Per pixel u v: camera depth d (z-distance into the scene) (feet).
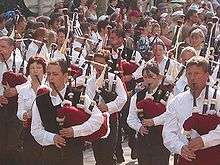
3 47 33.24
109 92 33.81
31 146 28.35
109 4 71.97
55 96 25.81
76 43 41.93
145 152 31.37
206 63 23.76
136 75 41.50
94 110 25.86
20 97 29.32
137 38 53.62
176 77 34.47
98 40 45.16
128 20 66.13
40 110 25.64
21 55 37.22
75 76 30.73
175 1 76.54
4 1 66.44
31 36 42.63
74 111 25.54
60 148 25.79
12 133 33.35
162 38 54.44
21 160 30.91
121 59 40.24
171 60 36.17
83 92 26.12
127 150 47.44
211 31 31.19
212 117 23.66
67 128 25.32
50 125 25.64
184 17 53.11
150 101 31.37
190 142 23.43
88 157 43.73
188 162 24.06
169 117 24.27
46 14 63.46
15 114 33.19
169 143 24.00
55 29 47.88
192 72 23.71
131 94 41.37
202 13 63.36
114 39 39.65
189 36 40.11
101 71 33.40
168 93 31.63
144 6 79.20
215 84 25.14
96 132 26.32
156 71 31.40
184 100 24.14
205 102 23.82
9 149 33.42
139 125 31.40
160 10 73.77
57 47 38.58
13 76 32.96
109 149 34.47
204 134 23.61
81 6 61.62
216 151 23.70
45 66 28.94
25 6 66.49
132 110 31.86
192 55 34.63
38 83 28.89
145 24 53.78
